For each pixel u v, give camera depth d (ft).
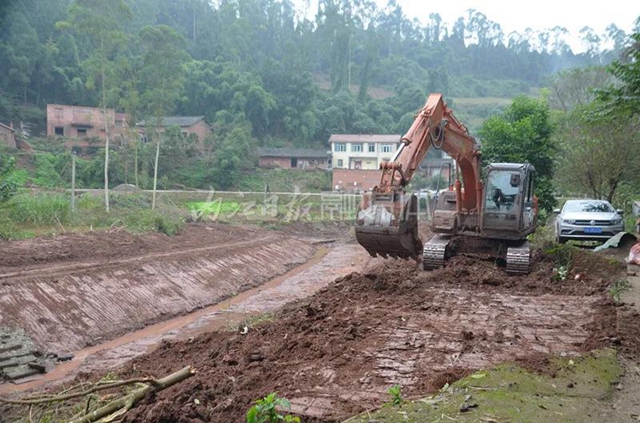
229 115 179.32
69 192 86.79
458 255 39.17
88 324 40.50
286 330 25.75
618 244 43.70
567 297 29.81
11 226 56.59
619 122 51.08
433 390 17.31
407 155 31.50
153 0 225.76
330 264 73.77
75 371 33.19
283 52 252.83
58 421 18.44
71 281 44.78
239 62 219.82
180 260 58.03
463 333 22.94
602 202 52.60
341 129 204.85
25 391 28.96
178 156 152.35
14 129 139.23
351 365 20.15
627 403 16.31
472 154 39.14
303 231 102.83
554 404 15.80
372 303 29.58
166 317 46.44
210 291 54.29
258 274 64.18
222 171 151.02
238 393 18.28
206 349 26.02
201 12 248.73
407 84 244.22
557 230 50.34
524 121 64.75
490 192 36.88
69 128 146.82
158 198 99.91
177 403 17.53
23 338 35.47
